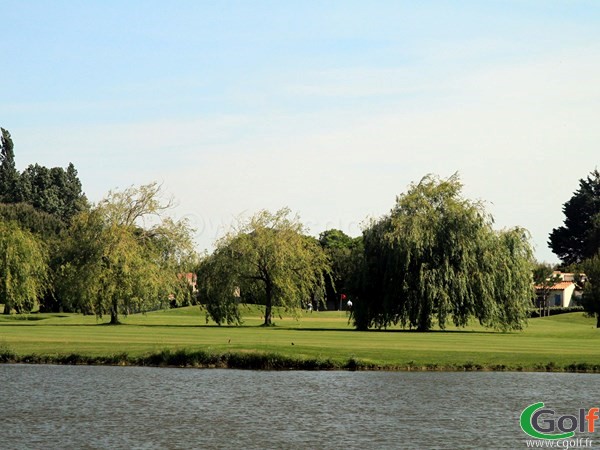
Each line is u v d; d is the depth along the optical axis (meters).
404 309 99.00
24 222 185.12
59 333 87.06
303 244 119.25
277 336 84.06
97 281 110.75
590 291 128.00
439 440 40.44
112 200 115.06
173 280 115.38
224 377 57.97
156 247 115.62
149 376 58.31
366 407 47.84
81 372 60.06
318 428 42.66
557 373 59.88
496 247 100.88
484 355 64.06
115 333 88.00
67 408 47.38
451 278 98.06
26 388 53.47
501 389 53.41
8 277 120.88
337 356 63.06
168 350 64.69
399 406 48.09
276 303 117.81
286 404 48.56
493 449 39.22
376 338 81.69
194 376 58.56
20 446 38.84
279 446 38.97
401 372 59.97
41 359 64.56
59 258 116.56
